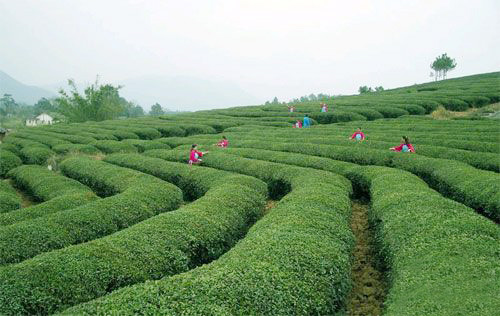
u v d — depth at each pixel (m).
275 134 35.47
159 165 25.86
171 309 7.70
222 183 20.22
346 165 22.25
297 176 20.75
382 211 14.12
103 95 82.31
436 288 8.30
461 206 13.23
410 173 19.30
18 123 138.12
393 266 10.45
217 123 48.00
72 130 47.69
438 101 47.66
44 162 32.28
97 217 15.05
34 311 9.14
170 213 14.52
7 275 9.64
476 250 9.66
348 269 10.67
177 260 11.84
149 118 60.31
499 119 36.53
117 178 22.80
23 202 23.56
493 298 7.29
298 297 8.82
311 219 13.03
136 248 11.61
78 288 9.80
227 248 14.08
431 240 10.63
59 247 13.22
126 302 7.94
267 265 9.49
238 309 8.08
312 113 48.03
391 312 7.93
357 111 47.00
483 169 19.83
